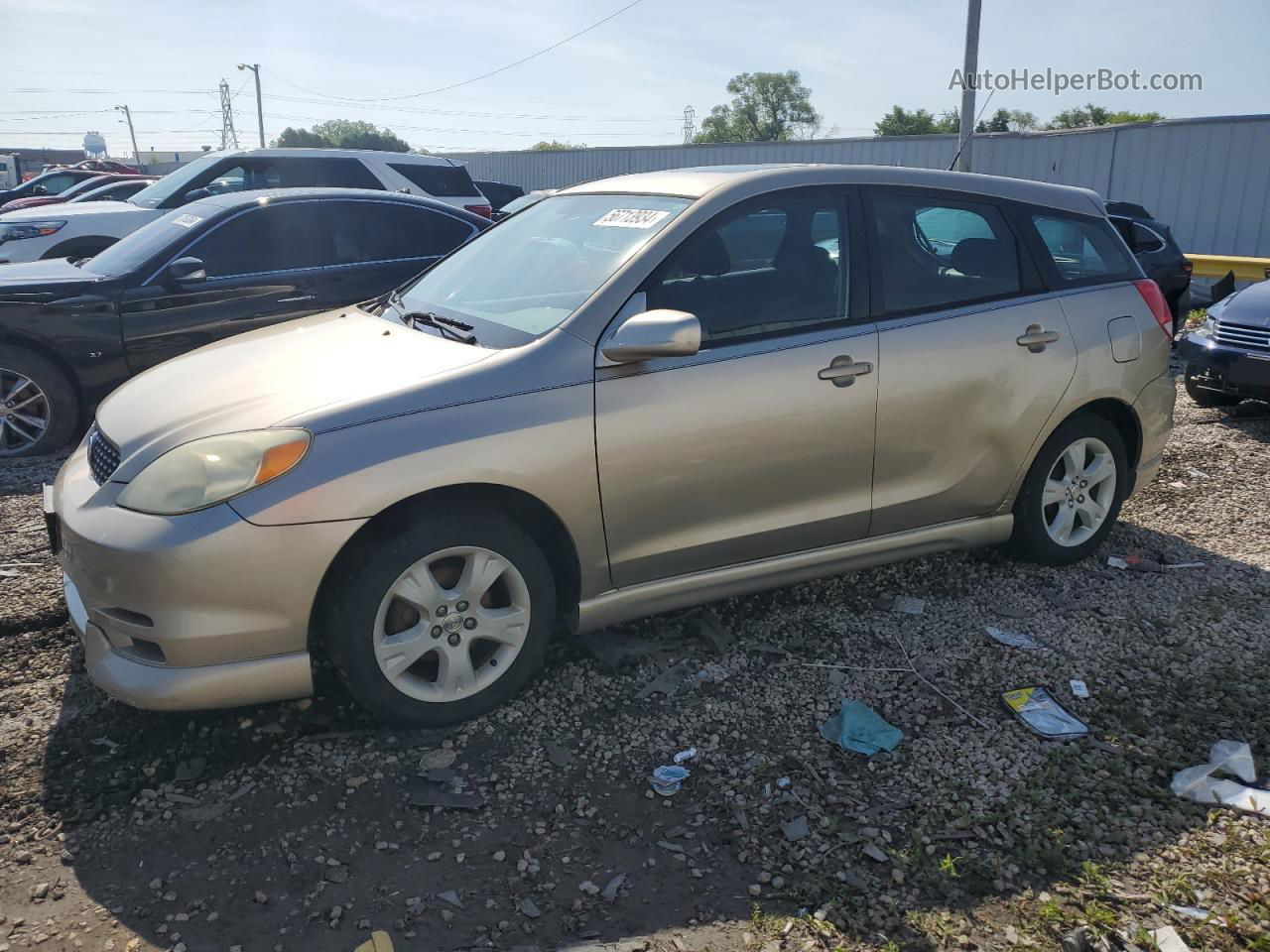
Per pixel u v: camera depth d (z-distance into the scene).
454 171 12.89
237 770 3.05
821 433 3.66
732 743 3.22
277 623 2.94
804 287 3.71
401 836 2.78
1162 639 3.92
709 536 3.56
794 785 3.00
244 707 3.37
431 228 7.71
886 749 3.16
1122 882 2.58
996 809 2.87
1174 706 3.42
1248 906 2.50
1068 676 3.63
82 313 6.36
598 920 2.47
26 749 3.14
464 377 3.16
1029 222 4.29
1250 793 2.89
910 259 3.95
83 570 3.00
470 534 3.15
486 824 2.83
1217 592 4.35
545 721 3.33
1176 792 2.93
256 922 2.46
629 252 3.54
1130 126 19.91
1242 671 3.66
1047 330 4.17
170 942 2.39
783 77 72.56
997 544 4.73
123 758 3.10
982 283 4.11
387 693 3.14
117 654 3.03
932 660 3.75
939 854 2.69
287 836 2.77
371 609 3.05
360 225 7.40
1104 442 4.48
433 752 3.16
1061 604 4.22
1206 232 18.92
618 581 3.47
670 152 30.44
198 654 2.90
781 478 3.63
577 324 3.33
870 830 2.78
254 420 3.04
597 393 3.27
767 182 3.74
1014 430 4.12
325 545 2.92
